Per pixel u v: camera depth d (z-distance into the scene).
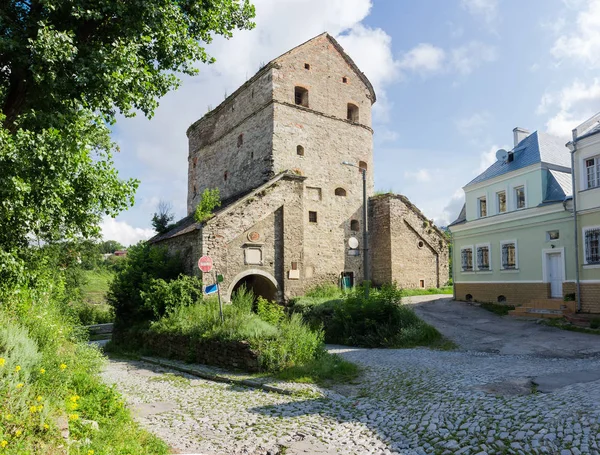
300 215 26.16
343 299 21.16
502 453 5.77
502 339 15.91
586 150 18.50
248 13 13.96
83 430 6.22
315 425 7.73
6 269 9.88
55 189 9.96
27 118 10.24
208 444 6.91
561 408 6.68
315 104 30.59
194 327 16.69
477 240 24.98
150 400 10.23
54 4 10.45
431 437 6.71
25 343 7.24
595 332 15.79
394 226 30.22
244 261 23.92
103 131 12.23
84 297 44.25
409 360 12.93
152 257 24.28
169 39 12.34
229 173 32.97
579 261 18.77
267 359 12.73
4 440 4.80
